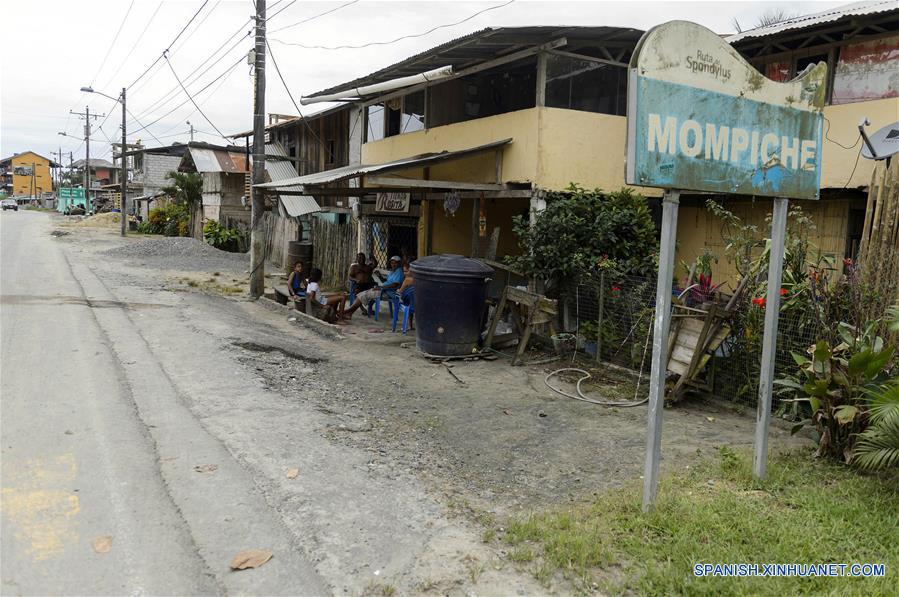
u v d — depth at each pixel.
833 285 6.11
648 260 9.41
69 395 6.26
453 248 14.91
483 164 11.45
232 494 4.45
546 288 9.74
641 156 3.93
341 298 12.48
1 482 4.41
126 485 4.49
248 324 11.20
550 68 10.50
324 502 4.43
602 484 5.01
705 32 4.22
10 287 13.03
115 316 10.57
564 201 9.67
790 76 10.79
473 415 6.84
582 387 8.02
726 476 5.04
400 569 3.63
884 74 9.52
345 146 21.12
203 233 29.09
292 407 6.59
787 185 4.89
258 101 14.21
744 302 7.16
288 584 3.45
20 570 3.46
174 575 3.49
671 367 7.38
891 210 6.16
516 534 4.01
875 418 4.77
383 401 7.22
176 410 6.14
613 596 3.40
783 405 6.30
